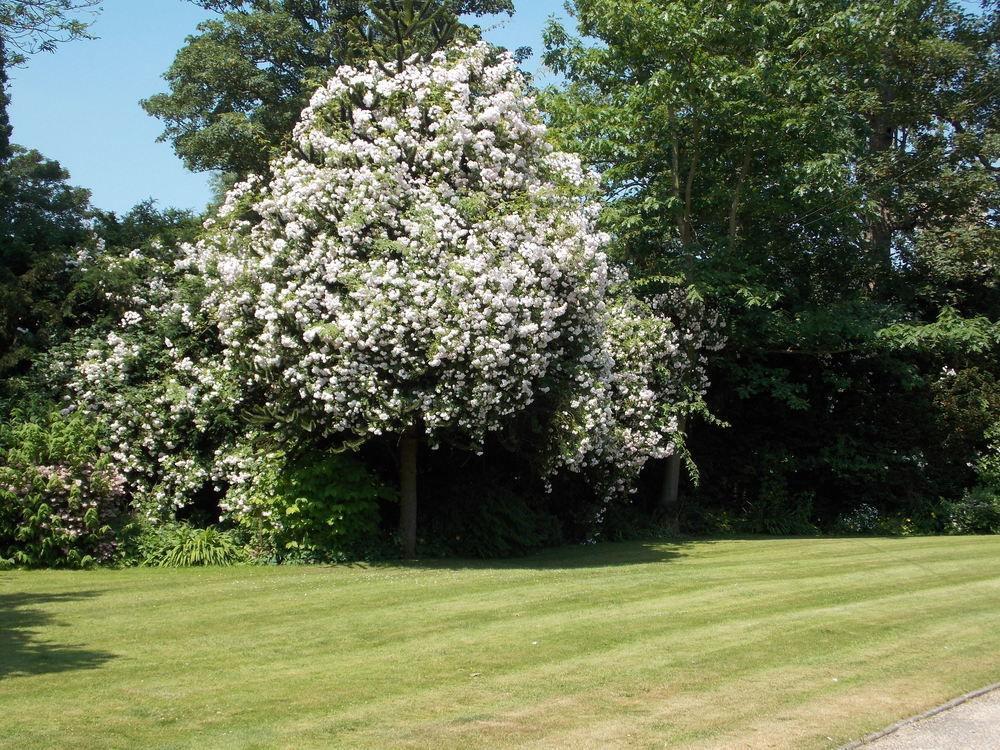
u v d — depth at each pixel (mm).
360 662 6773
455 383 10781
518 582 10367
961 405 19516
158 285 13656
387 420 11016
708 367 18453
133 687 6086
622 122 16797
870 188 20391
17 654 6965
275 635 7637
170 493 12914
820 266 19875
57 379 13242
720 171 17672
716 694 5984
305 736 5152
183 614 8469
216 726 5305
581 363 12297
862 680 6312
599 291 12055
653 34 15695
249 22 21234
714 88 15602
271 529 12258
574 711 5633
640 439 14906
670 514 17531
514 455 13867
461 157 11695
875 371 19391
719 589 9898
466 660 6816
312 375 11016
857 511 19500
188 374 12914
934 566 11758
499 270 10734
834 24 16031
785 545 14977
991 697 5969
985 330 17922
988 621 8195
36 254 13984
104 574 10930
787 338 17266
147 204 15695
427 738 5141
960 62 21922
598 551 14250
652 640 7441
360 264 10898
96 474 11508
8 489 11086
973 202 21891
